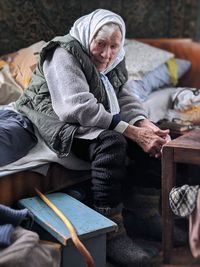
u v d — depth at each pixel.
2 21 2.42
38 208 1.53
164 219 1.57
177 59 2.67
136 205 1.90
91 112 1.64
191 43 2.69
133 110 1.88
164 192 1.54
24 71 2.17
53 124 1.70
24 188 1.68
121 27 1.74
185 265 1.58
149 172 2.05
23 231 1.36
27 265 1.26
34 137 1.77
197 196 1.42
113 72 1.87
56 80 1.69
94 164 1.63
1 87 2.10
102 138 1.62
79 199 1.75
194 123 2.16
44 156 1.71
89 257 1.32
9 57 2.33
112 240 1.64
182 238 1.74
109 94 1.80
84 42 1.72
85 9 2.48
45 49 1.75
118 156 1.60
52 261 1.32
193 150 1.47
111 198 1.62
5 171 1.61
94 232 1.39
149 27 2.83
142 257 1.58
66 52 1.70
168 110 2.27
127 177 2.04
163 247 1.60
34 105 1.79
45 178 1.75
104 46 1.71
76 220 1.45
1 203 1.61
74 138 1.70
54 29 2.36
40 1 2.35
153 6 2.80
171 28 2.86
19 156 1.69
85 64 1.71
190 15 2.82
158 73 2.46
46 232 1.46
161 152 1.58
